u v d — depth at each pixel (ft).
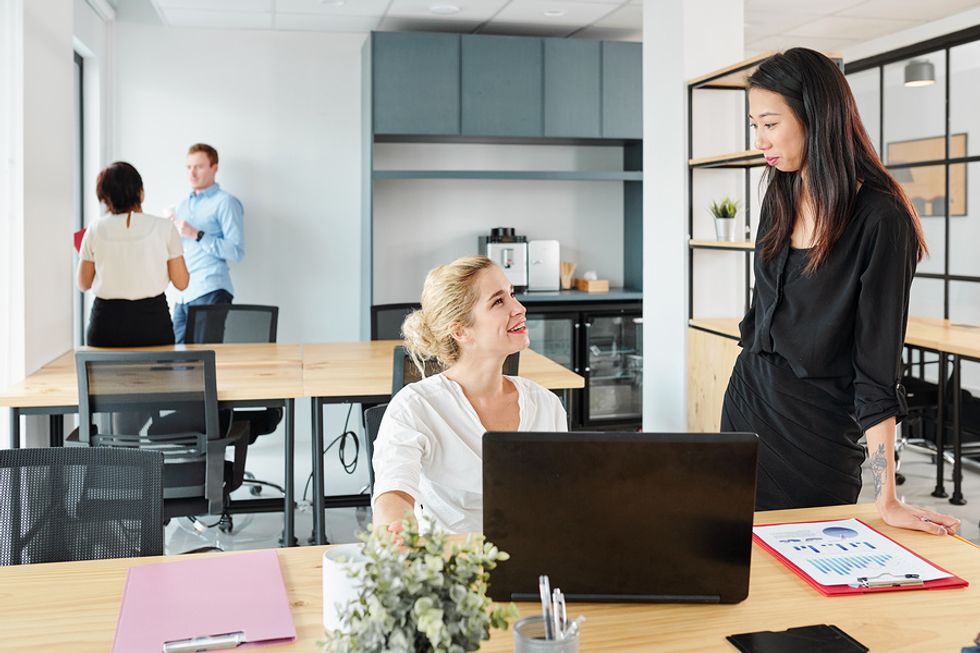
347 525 13.71
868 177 6.07
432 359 10.02
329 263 19.94
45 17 12.48
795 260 6.47
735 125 14.44
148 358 10.04
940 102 17.92
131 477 5.78
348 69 19.63
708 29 14.07
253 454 18.26
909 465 16.96
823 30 19.03
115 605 4.58
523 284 19.77
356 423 20.15
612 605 4.60
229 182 19.34
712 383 13.57
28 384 10.89
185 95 18.93
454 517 5.86
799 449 6.55
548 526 4.49
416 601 3.06
